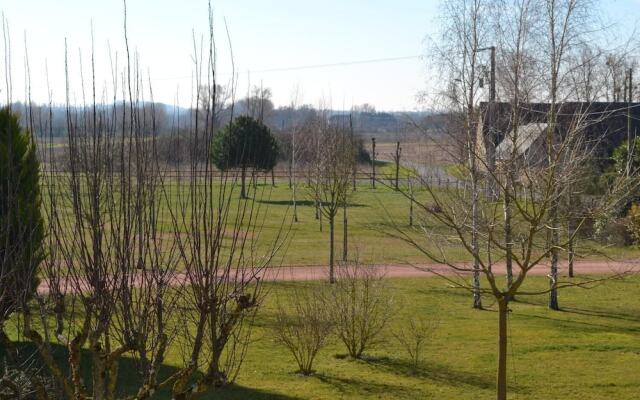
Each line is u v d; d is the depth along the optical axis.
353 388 12.74
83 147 5.29
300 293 20.23
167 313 5.88
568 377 13.62
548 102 15.09
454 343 16.20
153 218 5.38
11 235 6.03
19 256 5.50
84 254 5.12
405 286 23.27
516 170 11.02
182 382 5.36
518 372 13.91
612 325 18.50
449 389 12.80
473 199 13.04
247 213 39.38
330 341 16.09
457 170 17.16
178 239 5.42
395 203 51.66
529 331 17.56
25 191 6.97
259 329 16.30
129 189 5.23
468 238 18.22
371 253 30.06
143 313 5.27
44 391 5.61
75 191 5.15
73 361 5.27
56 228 5.68
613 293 23.17
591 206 13.26
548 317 19.48
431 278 24.72
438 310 19.89
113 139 5.46
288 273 24.72
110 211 5.18
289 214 44.38
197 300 5.27
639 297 22.55
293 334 14.84
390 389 12.74
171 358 13.16
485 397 12.38
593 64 16.39
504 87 15.59
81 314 7.41
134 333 5.21
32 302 10.28
